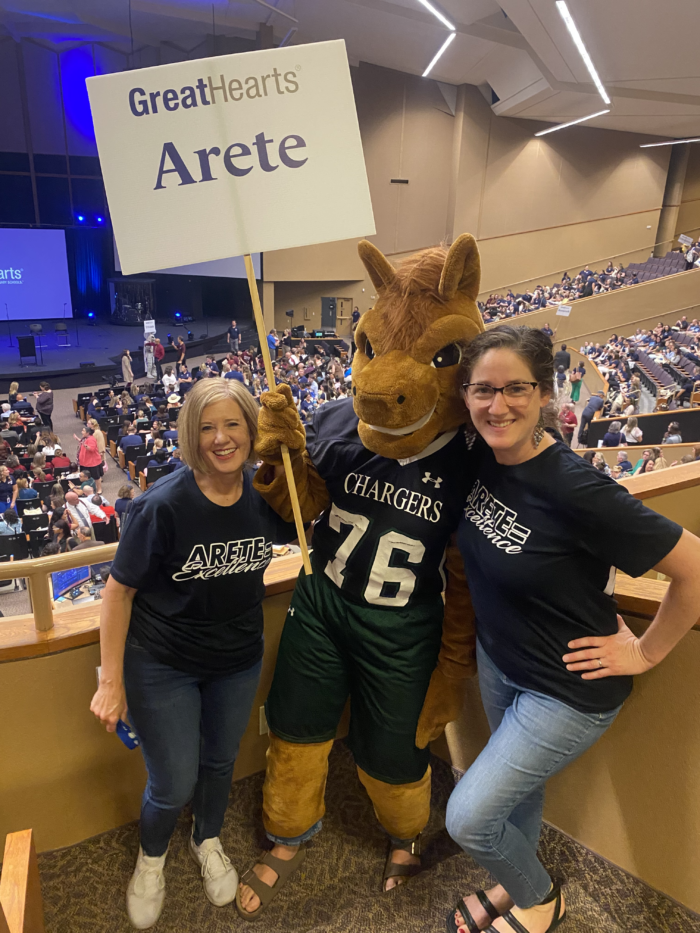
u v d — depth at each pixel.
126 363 15.59
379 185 18.34
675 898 1.62
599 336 17.56
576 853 1.77
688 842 1.56
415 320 1.44
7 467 8.58
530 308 17.62
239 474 1.42
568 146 19.62
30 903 1.20
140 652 1.45
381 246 18.94
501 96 17.30
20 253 19.55
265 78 1.32
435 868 1.78
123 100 1.29
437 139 18.55
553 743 1.31
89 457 8.87
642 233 21.30
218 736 1.59
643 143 20.38
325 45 1.32
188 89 1.30
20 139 18.86
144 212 1.34
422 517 1.51
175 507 1.34
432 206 19.17
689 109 16.27
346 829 1.89
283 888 1.71
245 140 1.34
